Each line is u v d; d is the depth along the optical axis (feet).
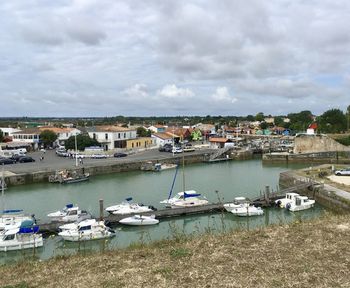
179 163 246.06
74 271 33.50
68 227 91.61
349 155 260.21
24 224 89.66
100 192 152.97
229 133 451.94
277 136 453.17
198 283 29.09
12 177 165.07
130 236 92.89
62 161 221.87
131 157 247.50
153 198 140.36
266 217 110.22
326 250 34.81
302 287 28.07
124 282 29.89
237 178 188.03
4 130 358.23
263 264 32.22
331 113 404.36
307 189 135.54
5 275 34.37
